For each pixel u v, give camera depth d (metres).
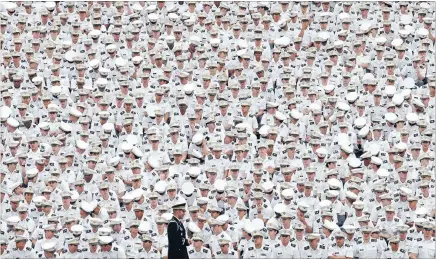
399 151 78.06
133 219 73.00
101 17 89.62
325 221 71.38
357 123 80.25
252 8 89.62
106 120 80.31
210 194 74.06
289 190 73.38
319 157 76.94
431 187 76.25
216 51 86.25
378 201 74.06
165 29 89.06
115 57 86.81
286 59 85.00
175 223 69.62
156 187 73.62
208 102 81.56
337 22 88.81
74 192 74.62
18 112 81.06
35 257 71.12
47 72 85.69
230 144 78.25
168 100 82.00
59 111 81.69
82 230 71.12
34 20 89.25
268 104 80.62
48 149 78.62
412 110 82.62
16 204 73.56
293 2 89.62
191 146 78.88
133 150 77.38
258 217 72.62
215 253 70.12
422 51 86.25
